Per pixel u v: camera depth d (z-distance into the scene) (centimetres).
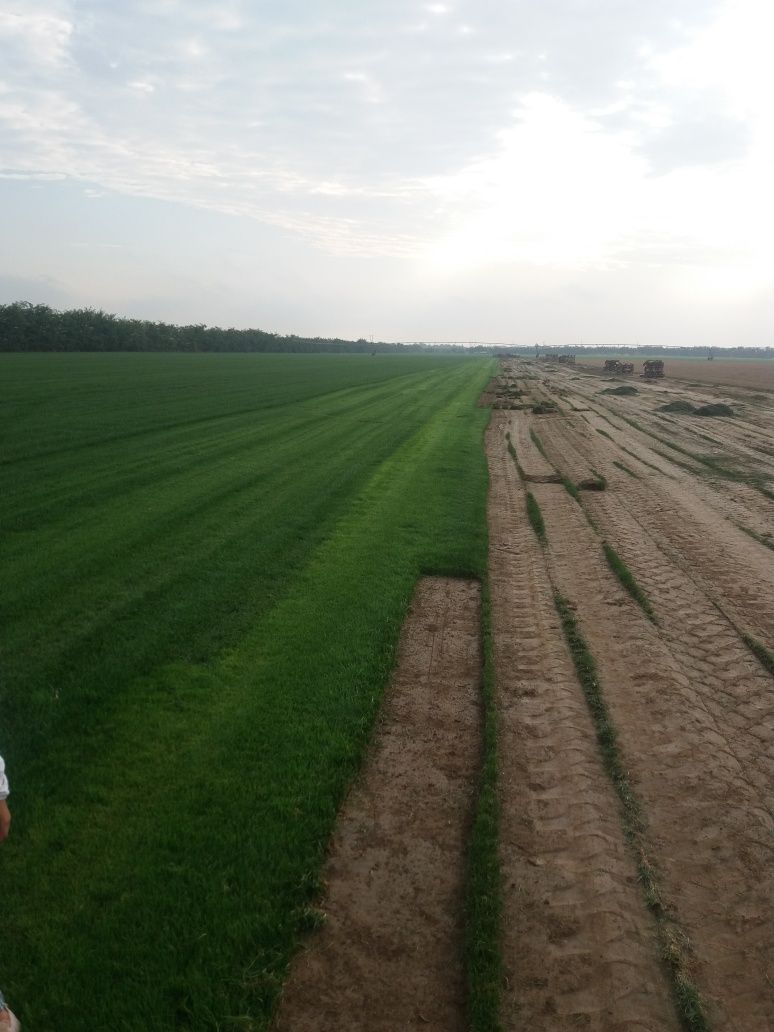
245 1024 308
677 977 346
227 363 6700
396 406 3075
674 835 451
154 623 719
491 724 559
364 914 377
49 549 941
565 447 2189
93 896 374
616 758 529
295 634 708
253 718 553
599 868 419
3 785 286
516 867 417
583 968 352
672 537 1162
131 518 1102
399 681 637
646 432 2650
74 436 1861
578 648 713
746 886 409
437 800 475
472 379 5728
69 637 680
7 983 323
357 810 461
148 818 436
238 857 406
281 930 357
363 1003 327
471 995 327
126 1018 310
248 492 1305
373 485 1412
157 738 522
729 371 8938
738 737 568
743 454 2128
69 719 540
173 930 354
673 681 652
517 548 1065
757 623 804
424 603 825
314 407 2870
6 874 388
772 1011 333
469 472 1616
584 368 10075
